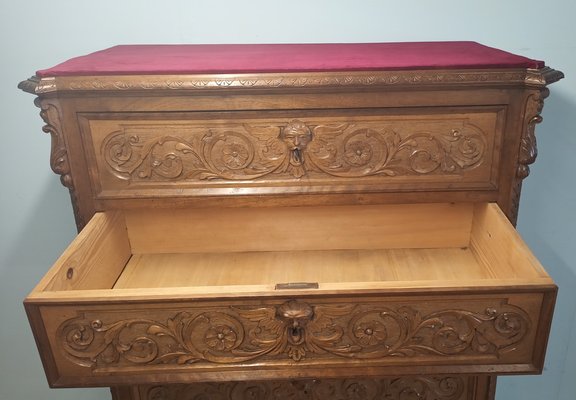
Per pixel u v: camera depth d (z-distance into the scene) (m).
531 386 1.38
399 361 0.69
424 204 0.96
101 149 0.80
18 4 1.08
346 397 0.93
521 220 1.24
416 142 0.80
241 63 0.79
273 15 1.09
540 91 0.75
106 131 0.79
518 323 0.66
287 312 0.64
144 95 0.76
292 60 0.81
